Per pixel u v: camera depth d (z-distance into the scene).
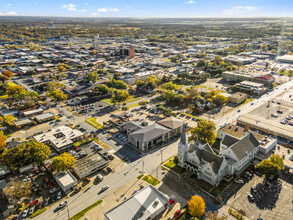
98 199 122.00
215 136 166.62
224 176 134.50
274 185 129.12
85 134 183.00
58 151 165.25
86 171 138.25
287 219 107.06
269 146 157.88
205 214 107.81
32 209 115.81
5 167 146.38
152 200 113.62
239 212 111.19
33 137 177.25
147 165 149.62
